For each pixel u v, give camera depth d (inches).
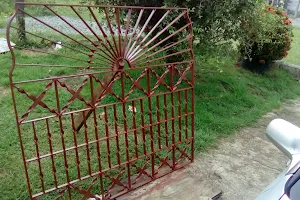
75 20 309.6
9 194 92.2
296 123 153.5
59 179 99.7
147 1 156.5
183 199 94.7
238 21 167.0
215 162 116.8
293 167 62.0
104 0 161.2
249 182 107.2
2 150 112.5
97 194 95.2
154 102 151.9
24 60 197.2
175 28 157.4
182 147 122.0
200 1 148.6
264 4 188.1
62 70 183.5
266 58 207.2
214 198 97.7
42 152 113.5
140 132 130.5
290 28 206.7
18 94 154.4
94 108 82.6
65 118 137.0
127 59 90.3
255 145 130.8
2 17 315.3
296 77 221.3
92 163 108.8
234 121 147.4
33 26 276.1
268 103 173.6
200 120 144.2
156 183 101.3
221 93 175.2
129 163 92.8
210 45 164.7
